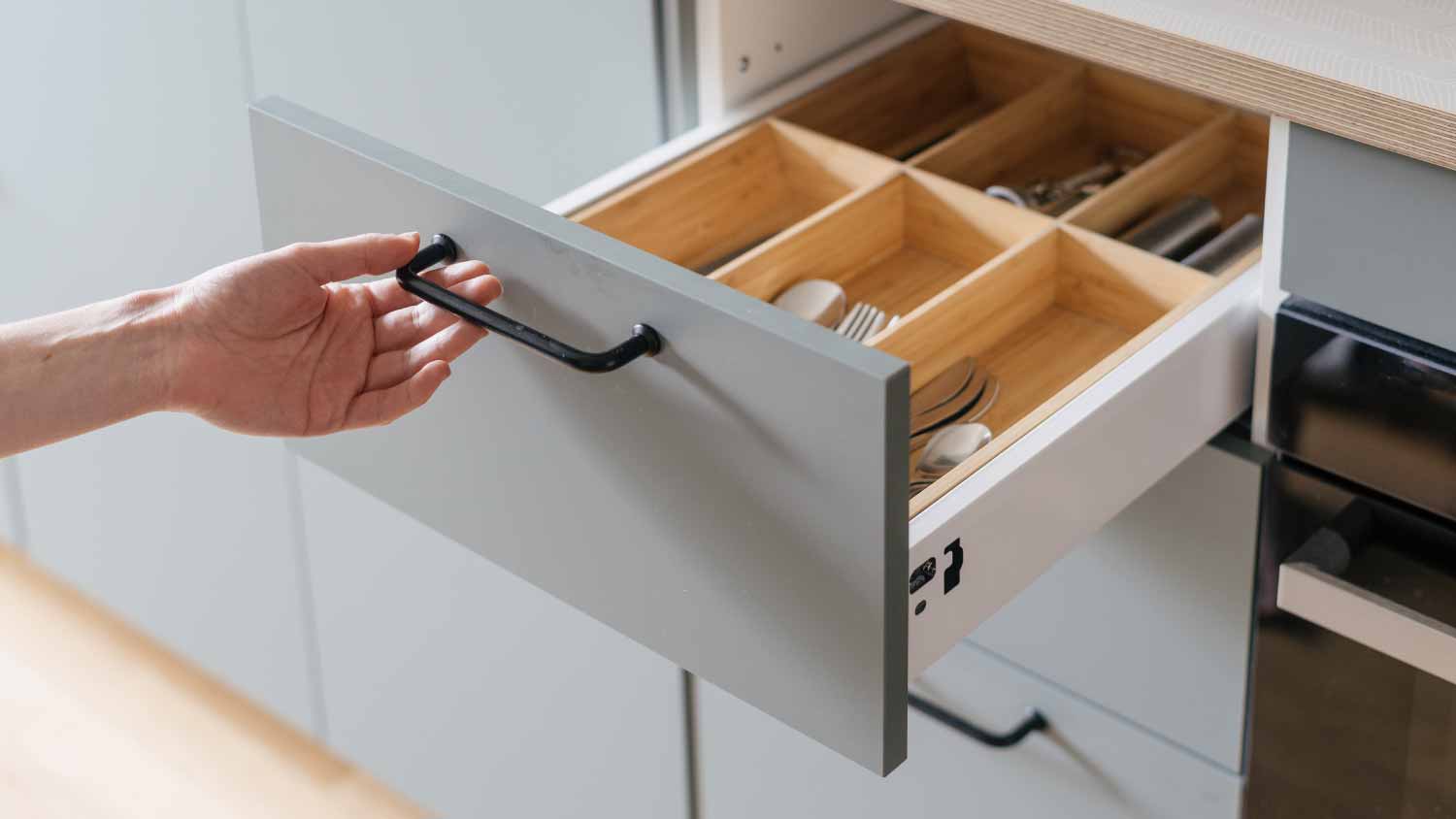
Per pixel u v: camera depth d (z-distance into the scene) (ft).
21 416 3.13
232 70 4.40
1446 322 2.71
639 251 2.44
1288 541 3.13
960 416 3.15
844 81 3.89
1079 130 4.07
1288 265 2.90
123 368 3.14
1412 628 2.83
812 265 3.47
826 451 2.30
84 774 6.06
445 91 4.05
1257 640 3.25
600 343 2.54
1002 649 3.67
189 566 5.60
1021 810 3.80
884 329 3.24
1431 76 2.63
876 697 2.48
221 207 4.68
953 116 4.18
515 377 2.74
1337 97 2.64
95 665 6.55
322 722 5.53
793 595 2.51
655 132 3.75
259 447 5.01
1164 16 2.91
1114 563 3.38
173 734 6.24
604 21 3.67
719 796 4.35
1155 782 3.56
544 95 3.87
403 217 2.77
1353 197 2.74
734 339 2.31
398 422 3.09
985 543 2.65
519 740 4.84
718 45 3.63
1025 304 3.35
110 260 5.13
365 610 5.04
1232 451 3.14
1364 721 3.16
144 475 5.51
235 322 3.07
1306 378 2.97
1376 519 3.01
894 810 3.99
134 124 4.75
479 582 4.60
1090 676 3.56
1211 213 3.58
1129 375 2.84
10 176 5.26
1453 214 2.62
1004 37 4.08
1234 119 3.73
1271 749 3.35
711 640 2.71
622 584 2.82
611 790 4.66
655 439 2.56
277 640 5.48
